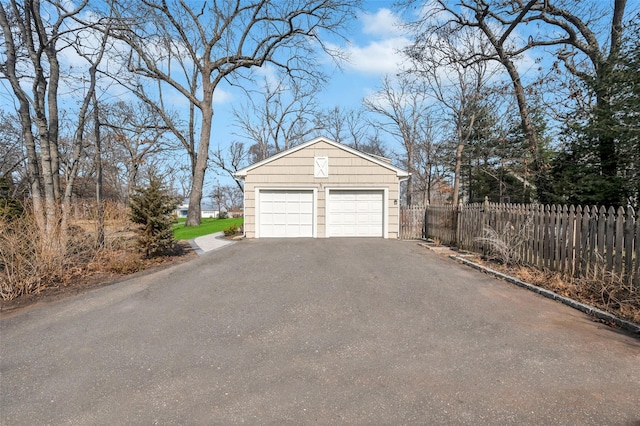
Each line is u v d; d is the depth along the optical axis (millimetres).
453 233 11641
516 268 7664
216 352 4051
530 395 2996
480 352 3850
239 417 2797
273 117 41344
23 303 6410
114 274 8305
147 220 9711
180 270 8336
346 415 2789
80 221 10070
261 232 14781
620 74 10391
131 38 13250
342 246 11734
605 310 4965
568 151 13047
